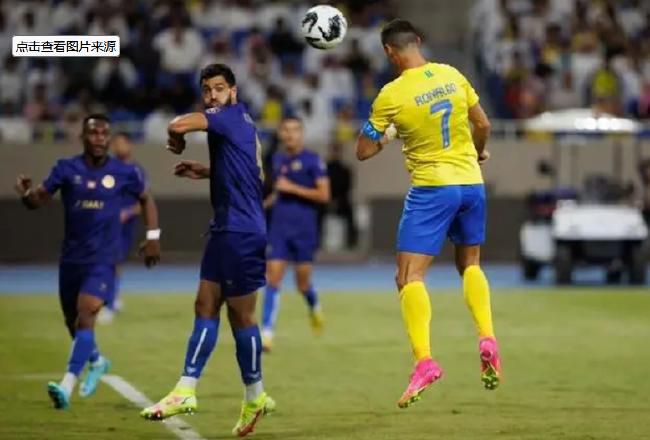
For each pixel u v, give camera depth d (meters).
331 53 98.25
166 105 93.19
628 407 35.50
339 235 91.81
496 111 99.50
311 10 32.91
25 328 56.47
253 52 96.94
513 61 98.94
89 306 35.25
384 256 91.81
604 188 78.25
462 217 32.03
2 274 83.94
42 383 40.66
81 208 35.66
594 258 76.38
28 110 92.50
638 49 100.31
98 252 35.66
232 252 30.41
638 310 63.78
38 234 90.19
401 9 106.44
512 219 91.56
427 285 77.69
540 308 64.69
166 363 45.34
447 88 31.59
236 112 30.59
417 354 31.03
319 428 32.28
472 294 31.89
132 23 97.31
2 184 90.62
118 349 49.38
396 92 31.52
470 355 47.25
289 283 78.81
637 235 75.81
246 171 30.45
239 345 30.84
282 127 51.28
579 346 50.19
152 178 92.19
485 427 32.25
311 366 44.66
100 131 35.69
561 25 101.81
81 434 31.52
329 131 93.75
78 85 93.81
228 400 37.00
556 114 86.12
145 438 30.97
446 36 106.44
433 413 34.56
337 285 78.25
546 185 93.81
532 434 31.19
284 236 51.00
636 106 96.56
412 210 31.77
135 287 76.88
